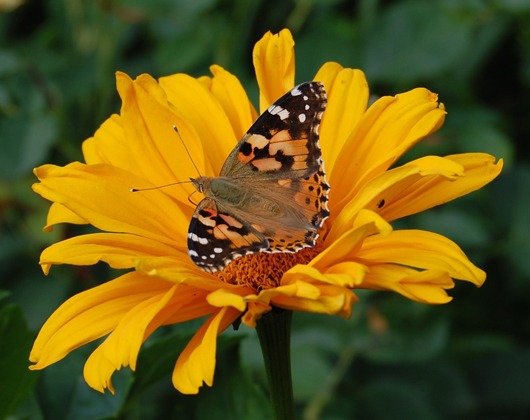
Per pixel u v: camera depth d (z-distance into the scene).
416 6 0.52
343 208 0.41
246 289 0.40
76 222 0.42
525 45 0.54
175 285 0.39
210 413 0.44
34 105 0.53
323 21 0.53
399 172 0.39
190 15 0.53
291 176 0.40
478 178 0.41
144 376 0.43
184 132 0.42
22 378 0.43
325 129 0.42
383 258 0.39
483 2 0.52
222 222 0.40
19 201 0.53
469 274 0.39
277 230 0.40
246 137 0.41
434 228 0.51
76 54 0.56
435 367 0.51
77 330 0.39
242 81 0.53
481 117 0.52
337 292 0.38
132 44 0.58
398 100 0.41
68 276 0.52
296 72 0.52
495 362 0.52
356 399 0.50
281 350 0.40
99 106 0.55
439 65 0.52
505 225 0.51
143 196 0.42
